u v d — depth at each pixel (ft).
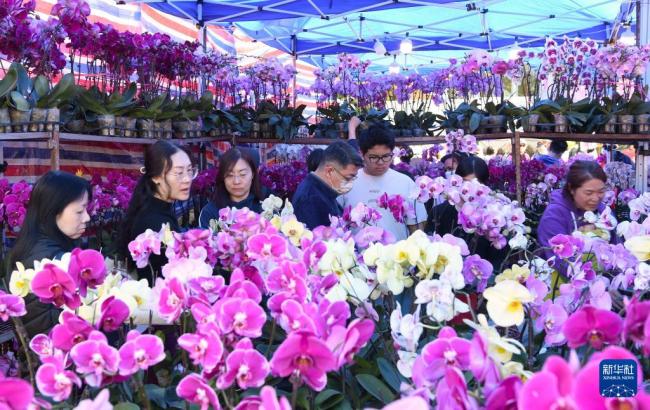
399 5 22.52
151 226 7.67
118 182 12.05
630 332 2.92
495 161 20.95
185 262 3.82
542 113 15.35
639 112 14.94
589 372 2.11
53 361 3.19
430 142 17.12
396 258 3.96
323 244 4.29
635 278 4.14
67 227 6.46
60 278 3.57
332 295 3.82
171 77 15.62
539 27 29.86
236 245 4.71
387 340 4.37
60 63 12.03
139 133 13.15
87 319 3.59
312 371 2.81
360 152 9.96
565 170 18.31
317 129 18.19
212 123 16.48
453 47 32.55
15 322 3.80
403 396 3.10
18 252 6.33
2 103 9.84
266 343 4.57
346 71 18.92
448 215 9.80
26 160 12.42
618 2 25.18
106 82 13.87
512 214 6.07
